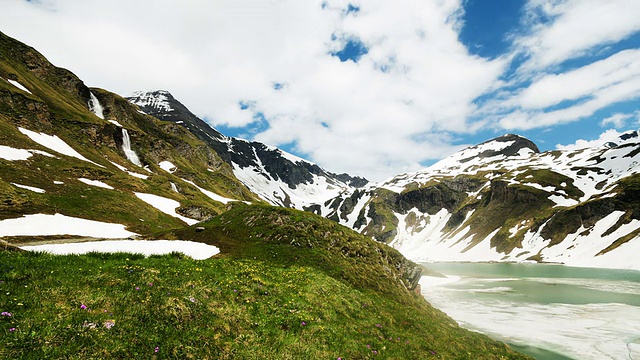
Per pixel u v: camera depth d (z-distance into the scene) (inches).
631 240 5767.7
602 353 1515.7
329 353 633.6
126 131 6673.2
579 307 2518.5
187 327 534.0
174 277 683.4
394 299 1375.5
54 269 576.7
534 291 3358.8
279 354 564.1
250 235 1779.0
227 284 739.4
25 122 4072.3
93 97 7278.5
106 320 472.7
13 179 2652.6
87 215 2706.7
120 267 657.0
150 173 5506.9
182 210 4185.5
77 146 4655.5
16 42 6038.4
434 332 1048.2
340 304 896.3
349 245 1792.6
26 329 402.3
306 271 1099.3
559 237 7529.5
